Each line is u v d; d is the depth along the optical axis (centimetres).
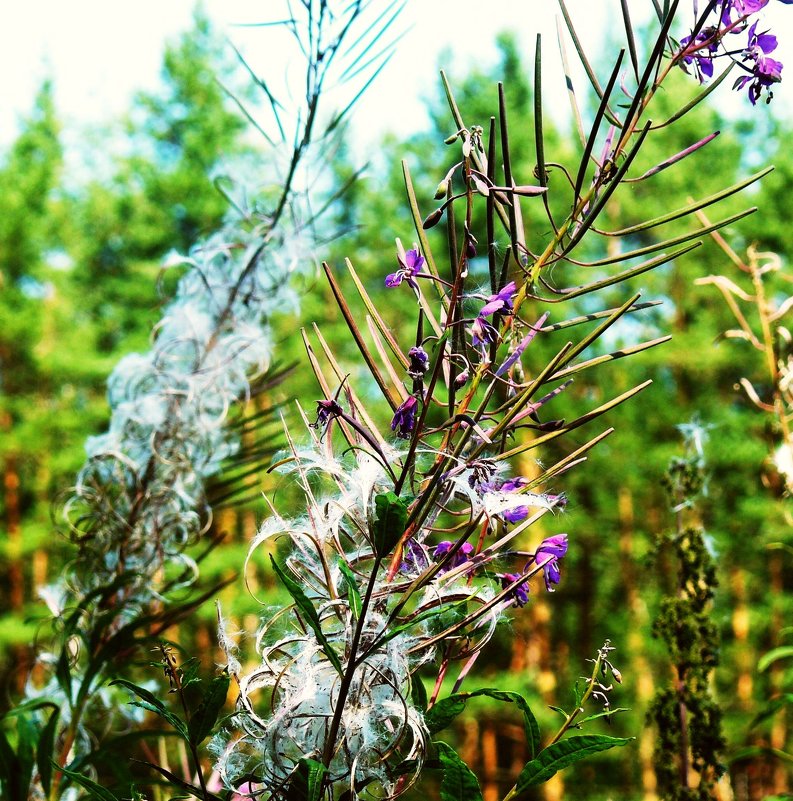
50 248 694
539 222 444
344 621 58
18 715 88
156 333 111
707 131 588
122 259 728
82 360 634
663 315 619
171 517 103
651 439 586
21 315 636
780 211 597
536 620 570
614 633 547
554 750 57
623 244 592
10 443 604
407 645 59
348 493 60
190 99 702
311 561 60
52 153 686
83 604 94
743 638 570
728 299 113
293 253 112
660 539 96
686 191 586
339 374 63
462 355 60
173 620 96
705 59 62
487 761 561
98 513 102
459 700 59
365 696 58
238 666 59
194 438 105
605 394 590
